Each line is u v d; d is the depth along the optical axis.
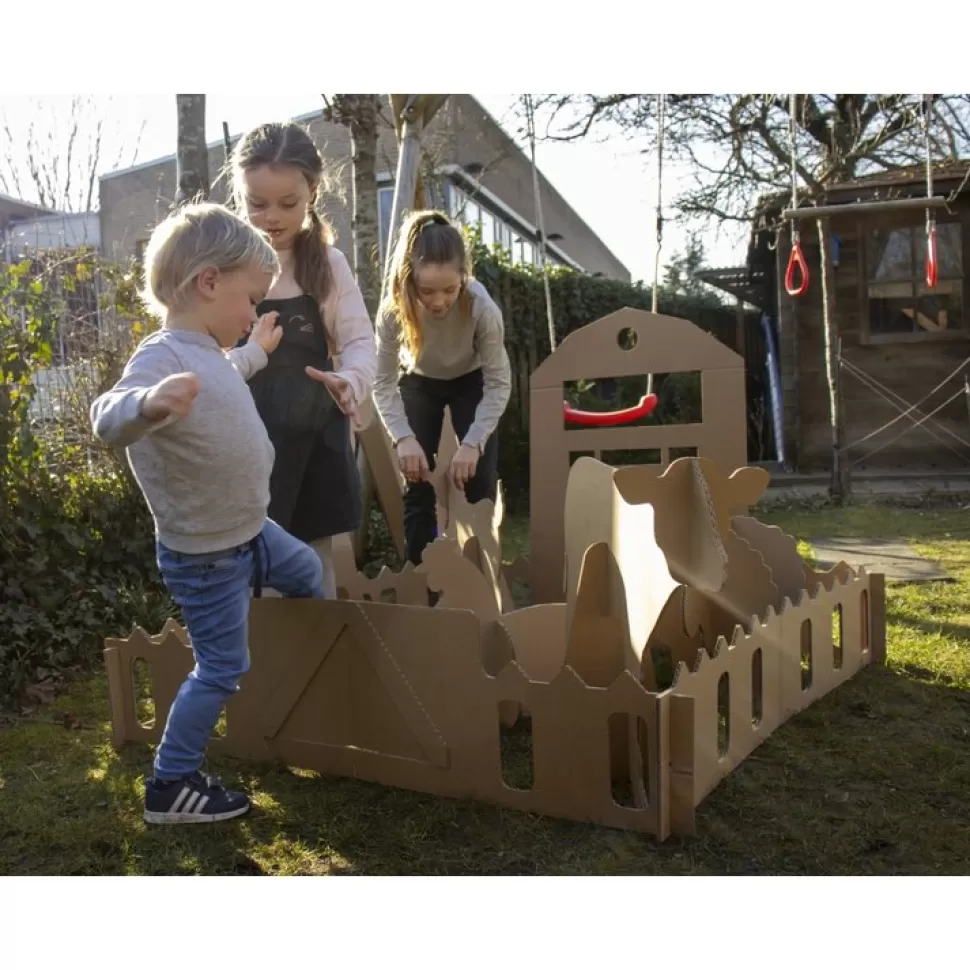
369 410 3.61
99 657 2.87
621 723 1.80
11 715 2.39
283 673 1.94
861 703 2.24
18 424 3.06
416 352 3.14
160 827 1.70
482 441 2.99
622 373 3.03
